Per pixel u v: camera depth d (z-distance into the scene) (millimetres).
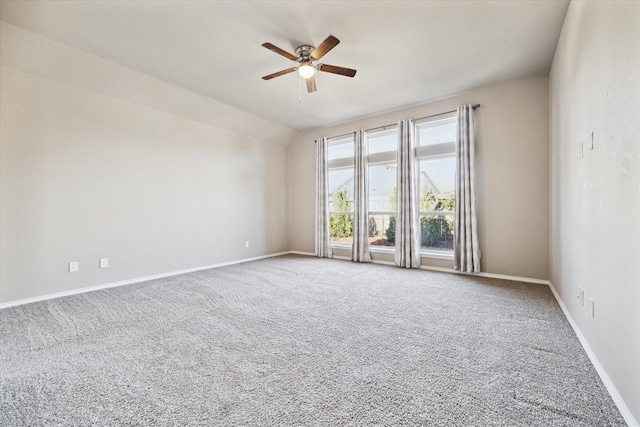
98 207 3727
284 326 2482
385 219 5445
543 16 2648
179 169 4648
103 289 3672
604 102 1690
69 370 1820
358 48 3170
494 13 2609
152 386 1645
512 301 3082
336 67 3074
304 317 2689
